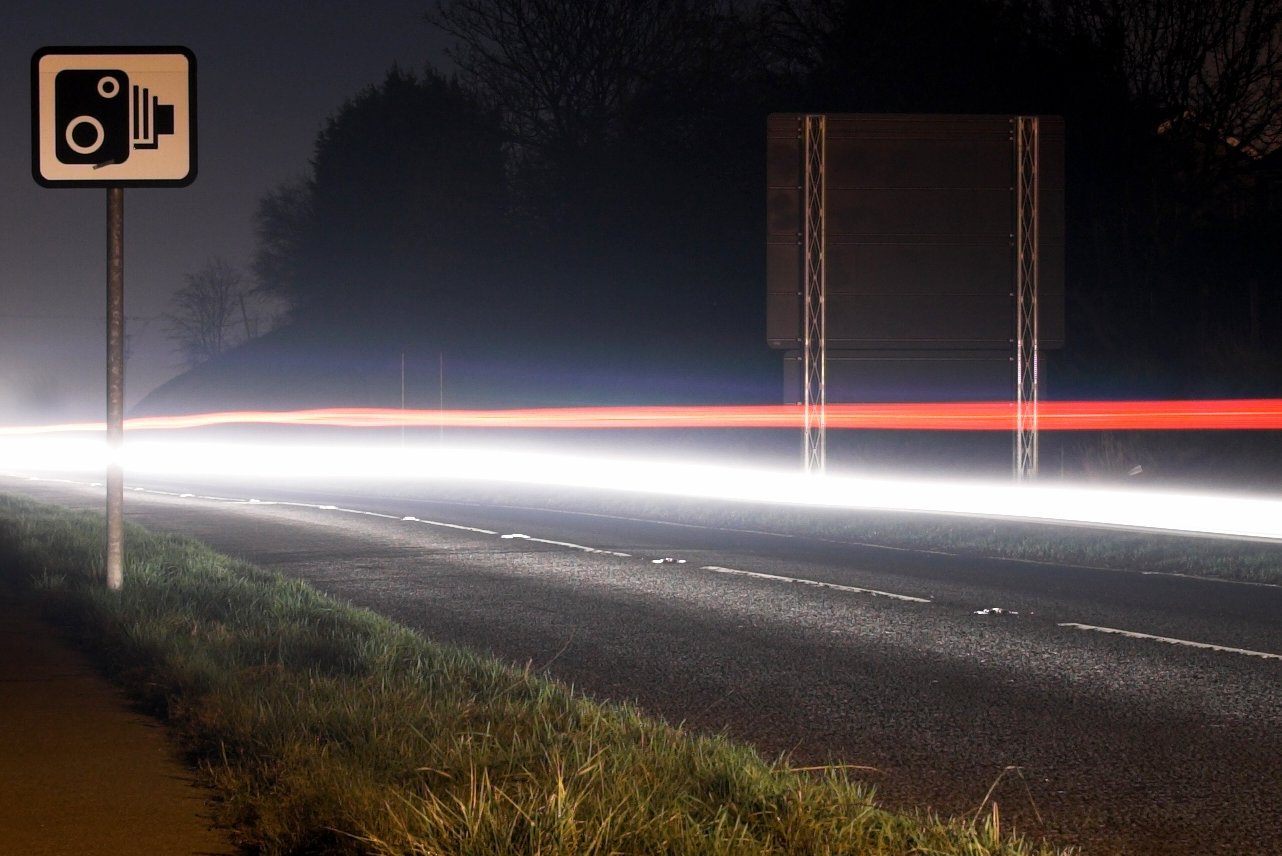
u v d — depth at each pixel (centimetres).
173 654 855
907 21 3909
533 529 2111
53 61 1067
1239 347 2930
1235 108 3388
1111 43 3550
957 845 502
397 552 1758
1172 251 3297
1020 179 2384
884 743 734
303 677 801
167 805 578
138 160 1077
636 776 562
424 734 649
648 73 5041
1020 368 2384
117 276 1159
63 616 1105
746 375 4525
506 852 460
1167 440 2916
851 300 2384
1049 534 1833
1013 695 852
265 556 1717
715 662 975
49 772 631
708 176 4562
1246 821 588
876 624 1138
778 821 507
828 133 2380
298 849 505
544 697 741
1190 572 1496
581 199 5059
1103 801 620
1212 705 817
